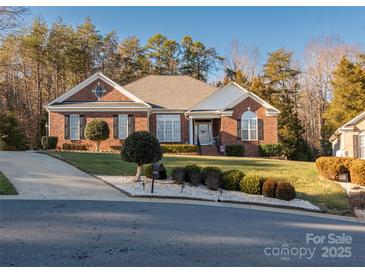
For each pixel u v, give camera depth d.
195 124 30.47
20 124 40.34
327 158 16.66
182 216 8.90
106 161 17.25
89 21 51.97
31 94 46.00
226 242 6.79
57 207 9.29
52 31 47.25
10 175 13.38
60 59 47.78
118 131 27.39
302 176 16.25
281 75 50.50
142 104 28.06
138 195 11.31
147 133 13.23
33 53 44.38
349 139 26.11
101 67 53.28
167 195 11.55
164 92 31.14
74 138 26.92
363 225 9.54
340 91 41.44
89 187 12.27
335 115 41.47
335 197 13.09
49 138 26.20
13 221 7.72
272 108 28.81
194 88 31.94
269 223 8.70
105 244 6.36
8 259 5.52
